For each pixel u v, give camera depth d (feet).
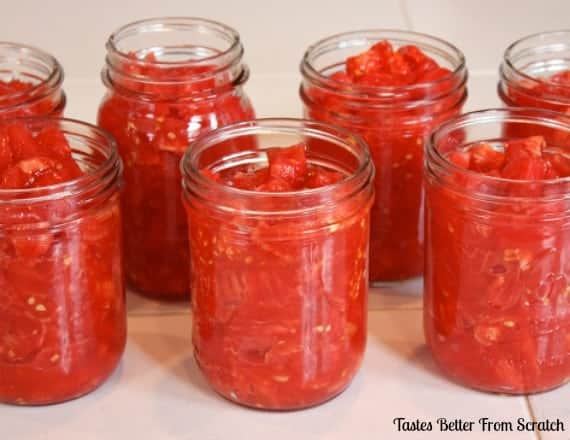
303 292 2.02
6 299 2.02
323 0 3.14
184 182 2.05
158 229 2.33
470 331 2.10
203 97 2.26
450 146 2.15
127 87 2.27
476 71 2.89
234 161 2.16
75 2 3.09
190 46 2.49
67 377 2.10
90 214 2.03
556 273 2.03
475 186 1.99
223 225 1.98
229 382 2.10
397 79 2.35
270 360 2.06
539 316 2.05
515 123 2.18
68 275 2.04
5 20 3.03
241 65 2.35
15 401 2.12
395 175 2.33
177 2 3.10
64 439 2.06
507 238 2.00
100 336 2.12
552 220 1.98
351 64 2.40
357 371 2.17
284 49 2.97
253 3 3.11
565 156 2.15
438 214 2.08
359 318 2.11
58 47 2.95
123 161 2.31
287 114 2.79
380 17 3.07
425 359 2.23
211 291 2.06
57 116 2.24
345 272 2.04
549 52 2.55
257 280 2.00
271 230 1.96
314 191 1.96
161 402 2.15
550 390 2.15
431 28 3.04
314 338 2.05
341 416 2.11
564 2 3.14
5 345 2.06
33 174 2.03
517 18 3.08
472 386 2.16
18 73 2.46
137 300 2.40
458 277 2.07
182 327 2.33
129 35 2.45
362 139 2.15
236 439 2.06
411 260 2.40
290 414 2.12
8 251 1.99
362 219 2.05
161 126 2.26
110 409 2.13
